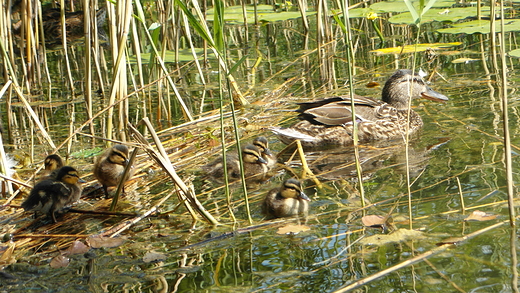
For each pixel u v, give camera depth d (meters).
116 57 13.63
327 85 17.22
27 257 8.23
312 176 11.05
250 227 8.70
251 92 17.08
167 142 13.59
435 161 10.77
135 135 9.38
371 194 9.61
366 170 11.00
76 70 20.61
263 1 29.92
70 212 9.98
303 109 14.08
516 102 13.55
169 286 7.01
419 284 6.53
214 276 7.17
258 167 11.45
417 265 6.97
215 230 8.70
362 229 8.20
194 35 24.47
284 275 7.05
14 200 10.62
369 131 13.43
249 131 14.28
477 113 13.26
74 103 16.94
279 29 24.91
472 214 8.20
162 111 16.09
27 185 10.43
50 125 15.21
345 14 9.00
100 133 14.44
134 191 10.85
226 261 7.57
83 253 8.17
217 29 8.59
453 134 12.23
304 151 13.09
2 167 10.83
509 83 15.18
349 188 10.06
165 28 15.84
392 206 8.94
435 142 12.01
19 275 7.63
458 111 13.73
